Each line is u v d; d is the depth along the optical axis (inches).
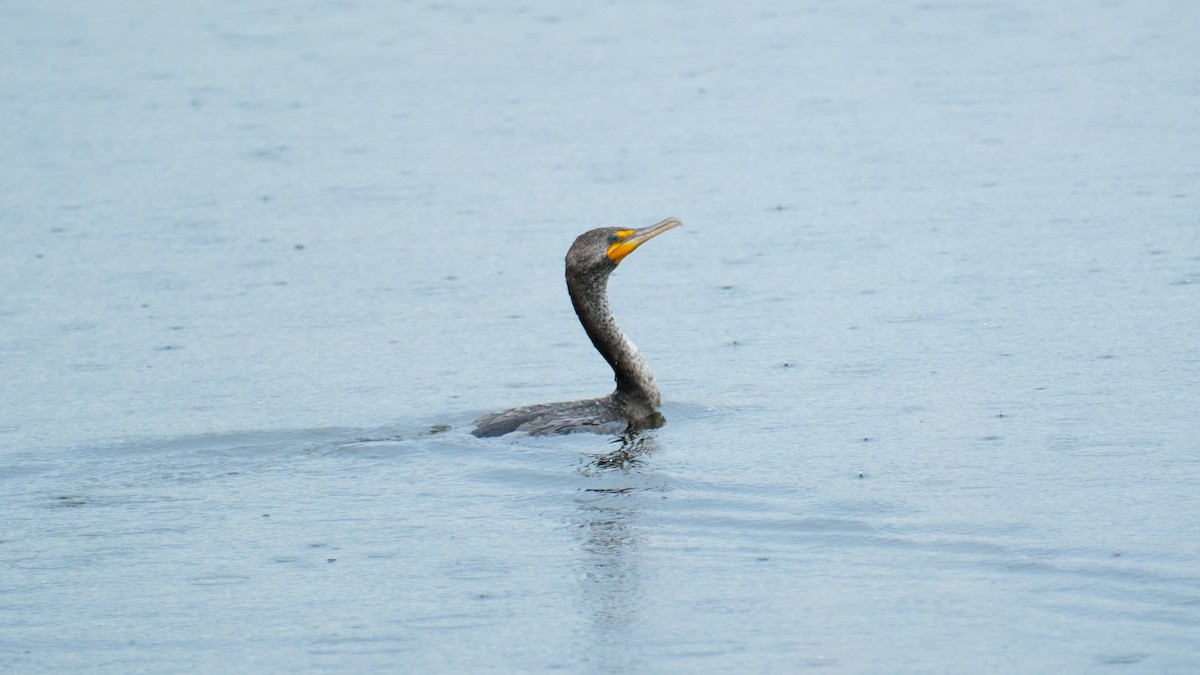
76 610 443.5
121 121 1224.2
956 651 397.7
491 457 559.5
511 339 722.8
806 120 1155.3
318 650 415.5
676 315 745.0
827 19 1577.3
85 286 824.9
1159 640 397.1
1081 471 520.4
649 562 462.0
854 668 393.1
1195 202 878.4
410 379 668.1
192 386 665.0
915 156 1032.8
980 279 767.1
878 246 837.8
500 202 972.6
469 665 404.8
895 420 584.4
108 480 548.7
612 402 604.4
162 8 1759.4
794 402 612.7
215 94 1317.7
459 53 1473.9
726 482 524.4
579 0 1748.3
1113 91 1186.0
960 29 1485.0
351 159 1094.4
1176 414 573.3
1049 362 642.2
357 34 1583.4
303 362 696.4
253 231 925.8
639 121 1178.0
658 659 403.9
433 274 831.7
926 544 463.8
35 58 1483.8
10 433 605.9
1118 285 741.3
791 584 442.0
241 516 511.2
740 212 925.8
